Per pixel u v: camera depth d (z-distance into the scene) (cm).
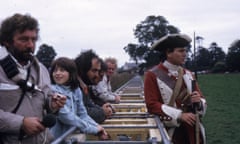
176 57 445
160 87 440
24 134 289
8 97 287
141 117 464
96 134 364
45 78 318
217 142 981
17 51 293
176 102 441
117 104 592
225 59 11475
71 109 365
